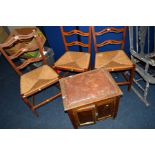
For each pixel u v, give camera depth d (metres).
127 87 2.68
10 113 2.66
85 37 2.63
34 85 2.25
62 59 2.52
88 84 1.98
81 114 1.99
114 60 2.35
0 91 3.00
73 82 2.04
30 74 2.42
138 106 2.43
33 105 2.65
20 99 2.83
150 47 2.88
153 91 2.56
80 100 1.86
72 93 1.93
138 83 2.67
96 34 2.33
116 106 2.08
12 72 3.29
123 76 2.84
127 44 2.83
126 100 2.52
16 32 2.93
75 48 2.84
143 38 2.40
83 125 2.25
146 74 2.17
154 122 2.25
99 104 1.92
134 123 2.28
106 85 1.94
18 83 3.08
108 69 2.24
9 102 2.82
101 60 2.39
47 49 2.93
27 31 2.91
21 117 2.59
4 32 3.72
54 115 2.53
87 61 2.42
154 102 2.44
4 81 3.16
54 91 2.84
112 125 2.30
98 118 2.21
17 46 2.69
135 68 2.30
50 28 2.69
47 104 2.66
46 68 2.44
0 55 3.71
